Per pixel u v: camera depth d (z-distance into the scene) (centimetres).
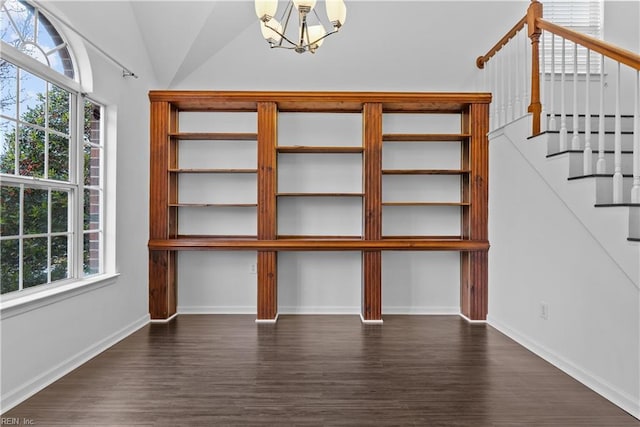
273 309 422
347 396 247
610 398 243
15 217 247
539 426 214
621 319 237
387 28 406
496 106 400
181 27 390
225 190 460
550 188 309
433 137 434
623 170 289
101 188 349
